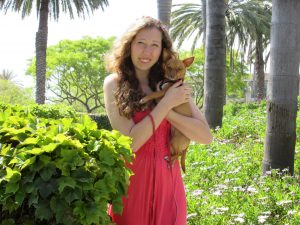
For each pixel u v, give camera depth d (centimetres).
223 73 1197
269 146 660
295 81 648
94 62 4359
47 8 2311
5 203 239
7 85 4331
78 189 238
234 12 2777
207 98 1198
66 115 1412
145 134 283
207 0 1205
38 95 2323
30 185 237
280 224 473
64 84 4469
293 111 652
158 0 1151
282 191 573
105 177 251
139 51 293
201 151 841
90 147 255
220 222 475
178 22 2895
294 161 735
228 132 1098
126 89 290
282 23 637
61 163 238
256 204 523
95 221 239
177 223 294
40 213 234
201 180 659
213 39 1185
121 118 291
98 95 4681
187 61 303
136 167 294
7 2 2438
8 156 249
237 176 664
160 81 299
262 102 1720
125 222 297
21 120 291
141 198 294
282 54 641
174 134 305
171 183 300
